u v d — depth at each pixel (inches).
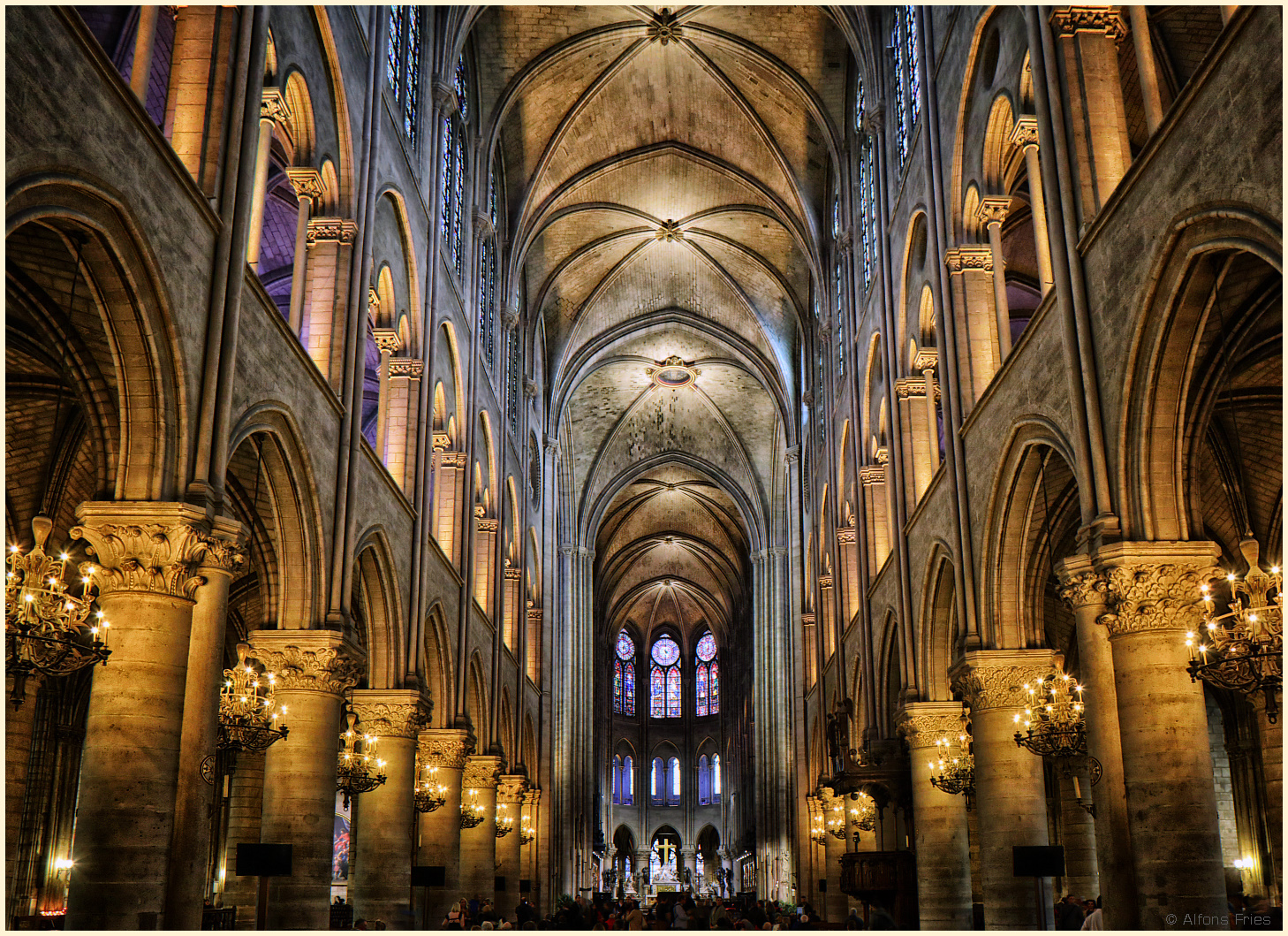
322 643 634.8
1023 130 639.1
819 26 1162.6
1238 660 431.8
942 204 799.1
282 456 598.5
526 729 1647.4
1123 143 548.4
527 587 1550.2
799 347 1701.5
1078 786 644.1
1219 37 397.1
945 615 863.7
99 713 432.5
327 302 704.4
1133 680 477.7
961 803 846.5
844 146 1198.3
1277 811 957.8
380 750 805.2
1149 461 487.8
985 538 697.6
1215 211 403.2
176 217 457.1
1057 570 523.5
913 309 912.3
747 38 1197.7
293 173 666.8
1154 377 474.6
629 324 1785.2
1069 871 1039.0
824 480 1439.5
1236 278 542.3
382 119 782.5
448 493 1053.8
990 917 677.3
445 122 1056.8
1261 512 810.2
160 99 756.0
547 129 1318.9
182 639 452.1
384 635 816.9
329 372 693.3
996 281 709.9
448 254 1022.4
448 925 862.5
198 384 480.1
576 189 1430.9
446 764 967.0
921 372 922.7
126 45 689.0
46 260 474.9
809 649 1699.1
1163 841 459.8
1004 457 653.9
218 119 511.8
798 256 1547.7
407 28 903.1
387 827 796.0
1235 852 1119.6
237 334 507.2
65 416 706.8
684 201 1520.7
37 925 736.3
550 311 1722.4
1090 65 562.9
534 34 1184.8
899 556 914.1
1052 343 576.4
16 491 733.3
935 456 872.9
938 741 848.9
